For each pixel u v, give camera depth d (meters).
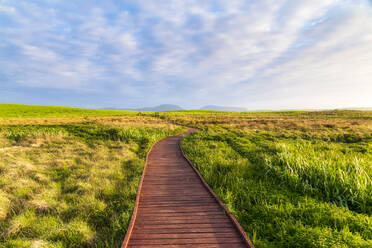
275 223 5.17
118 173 9.20
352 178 6.97
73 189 7.61
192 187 7.61
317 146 14.88
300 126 28.16
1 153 11.91
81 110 69.44
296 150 12.68
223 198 6.44
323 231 4.50
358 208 5.92
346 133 20.89
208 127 30.81
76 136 18.89
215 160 11.14
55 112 56.28
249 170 9.99
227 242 4.38
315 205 5.92
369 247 3.90
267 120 40.97
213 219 5.30
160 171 9.70
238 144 16.23
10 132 18.83
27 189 7.28
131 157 12.05
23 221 5.18
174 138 21.70
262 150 13.88
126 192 7.11
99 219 5.63
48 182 8.10
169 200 6.46
